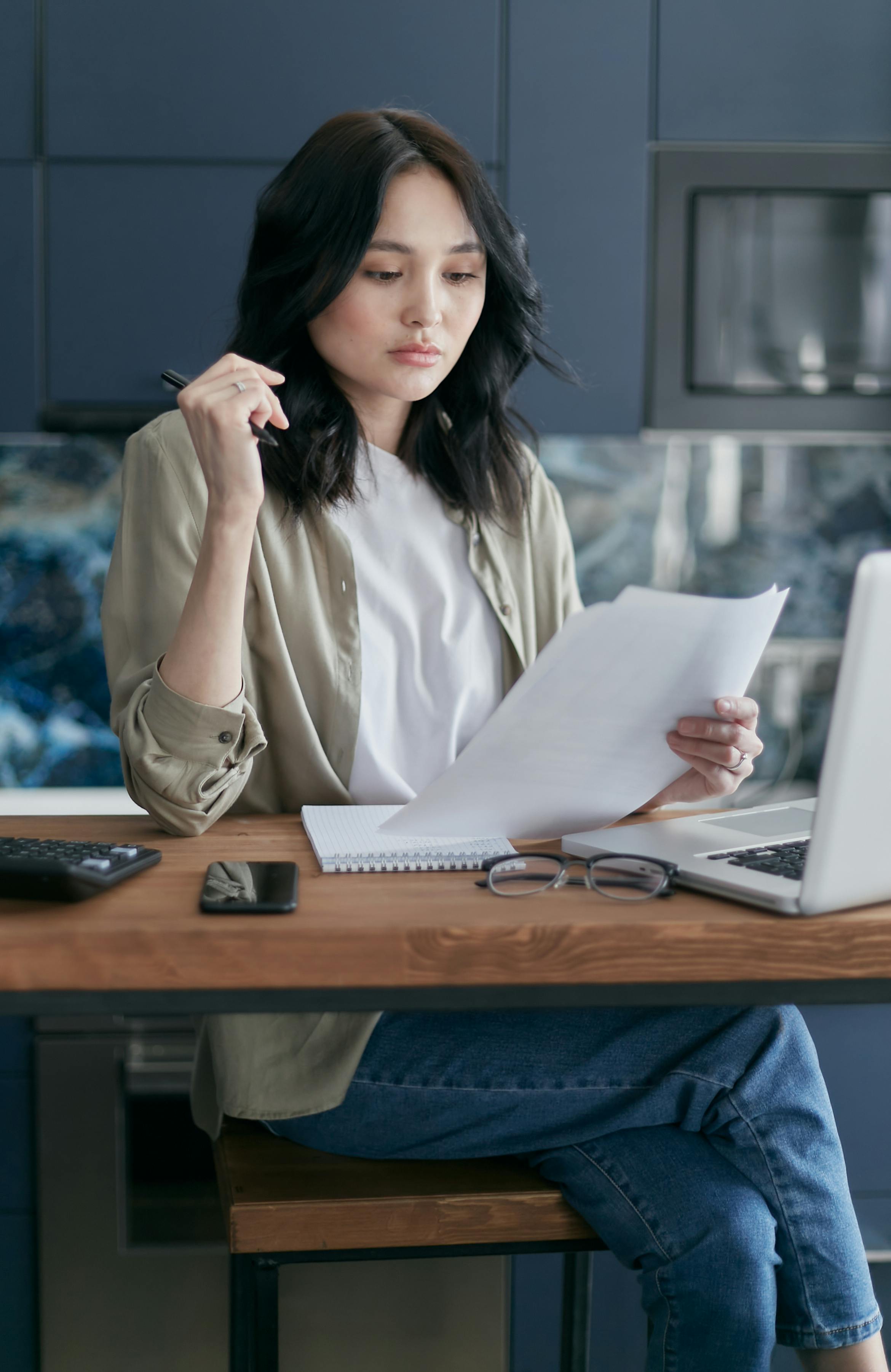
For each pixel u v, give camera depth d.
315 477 1.32
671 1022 1.03
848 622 0.73
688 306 2.14
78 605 2.54
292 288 1.27
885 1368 0.98
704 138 2.12
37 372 2.09
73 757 2.55
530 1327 1.93
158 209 2.08
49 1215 1.90
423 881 0.88
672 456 2.58
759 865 0.87
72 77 2.06
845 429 2.16
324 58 2.07
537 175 2.12
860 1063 1.98
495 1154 1.04
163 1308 1.92
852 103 2.13
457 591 1.42
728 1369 0.91
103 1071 1.89
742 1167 0.98
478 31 2.09
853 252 2.14
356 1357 1.73
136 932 0.74
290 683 1.28
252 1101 1.04
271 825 1.11
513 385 1.46
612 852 0.92
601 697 0.88
